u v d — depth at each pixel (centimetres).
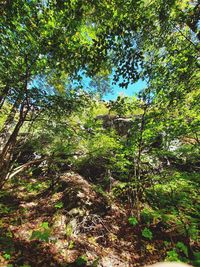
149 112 744
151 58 636
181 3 500
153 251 620
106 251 612
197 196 755
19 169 773
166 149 834
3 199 826
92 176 973
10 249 563
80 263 545
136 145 796
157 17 477
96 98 816
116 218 741
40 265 534
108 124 1114
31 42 542
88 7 464
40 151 940
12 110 832
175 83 646
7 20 486
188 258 588
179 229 668
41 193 890
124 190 853
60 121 758
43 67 625
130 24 445
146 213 737
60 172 1026
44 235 590
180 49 614
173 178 726
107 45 459
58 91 805
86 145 866
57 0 452
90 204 758
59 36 518
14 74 608
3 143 862
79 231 664
